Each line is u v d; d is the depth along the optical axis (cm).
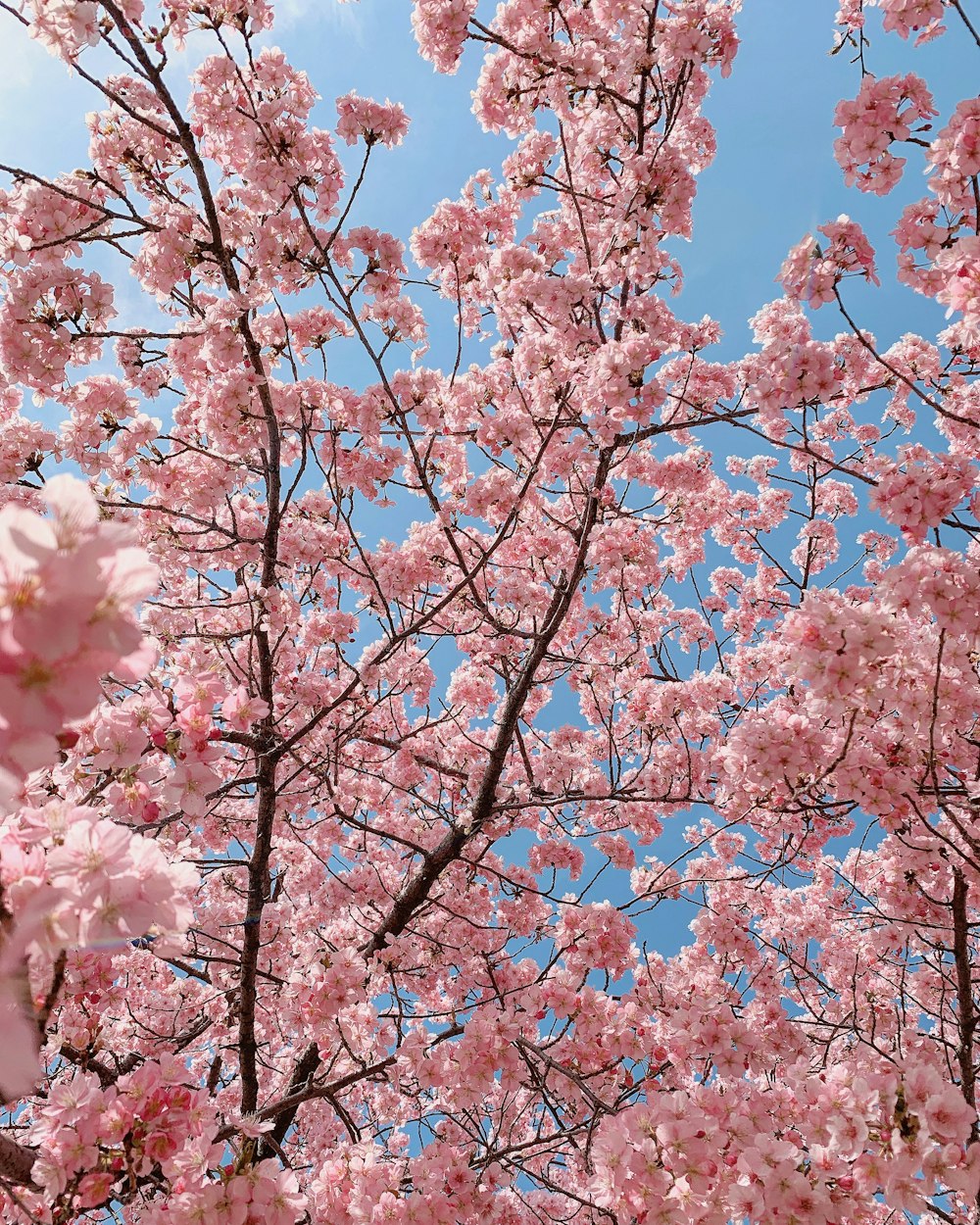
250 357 518
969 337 365
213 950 655
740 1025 421
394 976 622
